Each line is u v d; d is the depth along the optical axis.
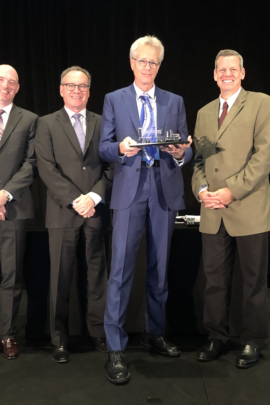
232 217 2.09
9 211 2.22
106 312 2.09
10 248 2.25
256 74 3.97
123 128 2.05
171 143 1.78
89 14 4.02
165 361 2.15
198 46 3.98
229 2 3.93
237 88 2.12
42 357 2.22
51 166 2.18
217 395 1.81
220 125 2.14
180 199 2.13
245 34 3.93
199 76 4.01
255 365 2.08
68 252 2.23
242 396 1.80
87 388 1.89
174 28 3.97
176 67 4.01
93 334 2.35
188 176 4.08
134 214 2.05
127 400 1.78
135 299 2.48
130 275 2.10
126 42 4.02
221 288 2.20
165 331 2.49
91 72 4.07
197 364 2.11
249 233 2.05
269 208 2.09
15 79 2.26
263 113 2.03
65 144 2.22
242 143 2.05
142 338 2.34
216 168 2.11
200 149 2.21
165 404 1.75
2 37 4.08
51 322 2.25
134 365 2.11
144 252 2.46
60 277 2.22
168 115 2.08
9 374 2.03
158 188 2.07
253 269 2.09
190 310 2.48
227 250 2.18
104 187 2.25
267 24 3.91
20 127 2.29
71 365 2.12
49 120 2.25
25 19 4.08
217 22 3.96
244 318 2.15
